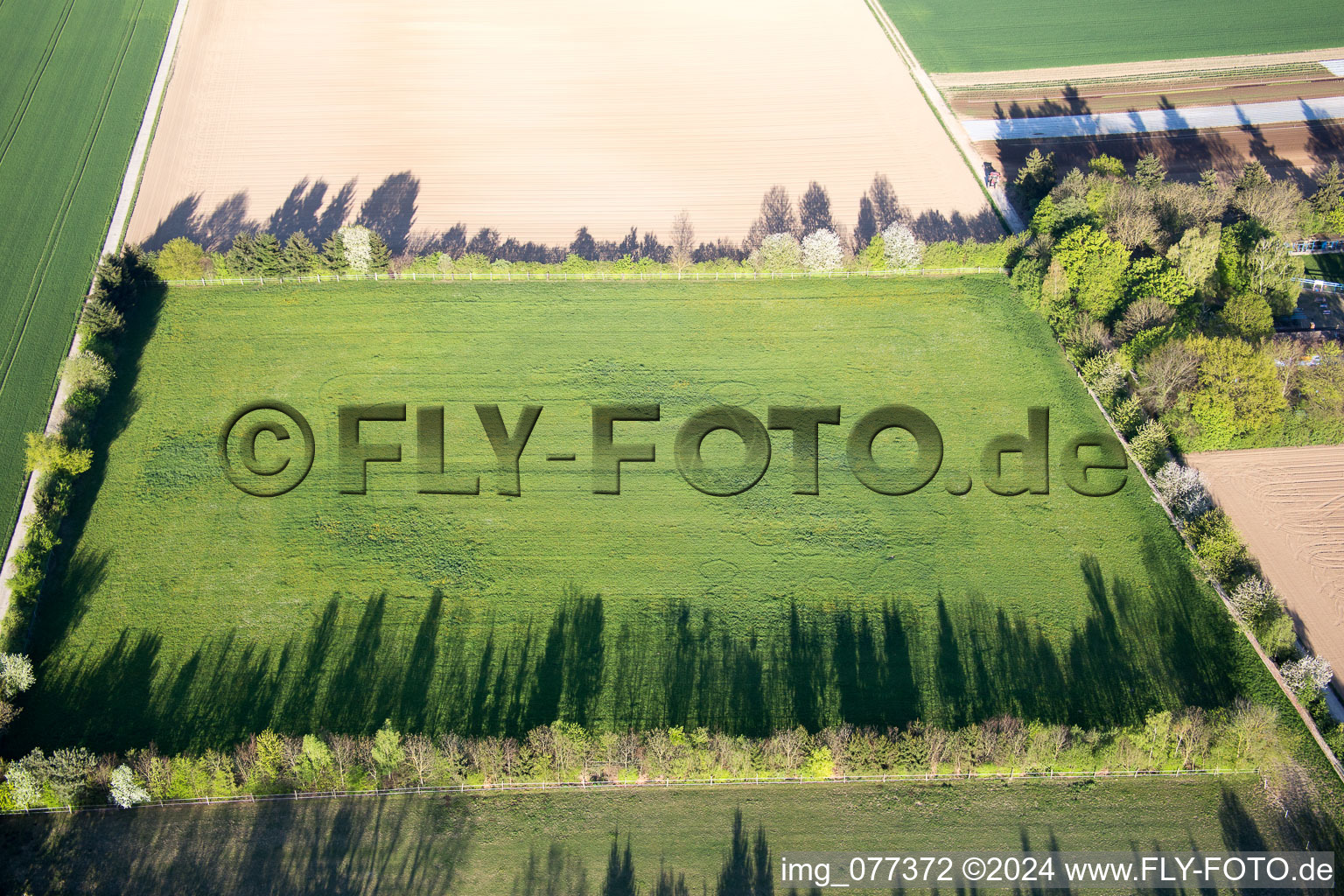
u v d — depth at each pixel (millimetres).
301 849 80875
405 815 83062
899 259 129250
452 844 81312
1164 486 104188
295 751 84188
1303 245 135625
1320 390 110938
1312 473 108375
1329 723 87125
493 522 104250
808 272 130500
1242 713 84375
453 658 93250
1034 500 105938
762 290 129000
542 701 90562
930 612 96938
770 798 84750
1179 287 117125
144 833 81625
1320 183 139375
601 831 82312
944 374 118875
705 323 124938
